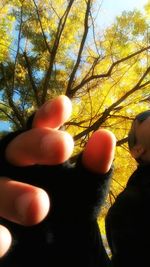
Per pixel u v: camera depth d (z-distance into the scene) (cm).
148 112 42
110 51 229
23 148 12
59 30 211
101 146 15
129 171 208
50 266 17
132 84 230
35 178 15
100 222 149
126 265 29
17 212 12
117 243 30
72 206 16
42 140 12
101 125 203
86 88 218
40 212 12
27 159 13
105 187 16
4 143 14
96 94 223
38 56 252
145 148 38
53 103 12
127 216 30
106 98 222
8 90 204
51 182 16
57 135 12
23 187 12
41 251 17
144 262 28
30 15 244
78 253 18
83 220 17
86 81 202
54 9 242
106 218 33
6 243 13
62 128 13
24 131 13
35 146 12
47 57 253
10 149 13
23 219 12
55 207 17
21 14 229
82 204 17
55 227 17
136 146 39
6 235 13
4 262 16
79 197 16
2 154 13
